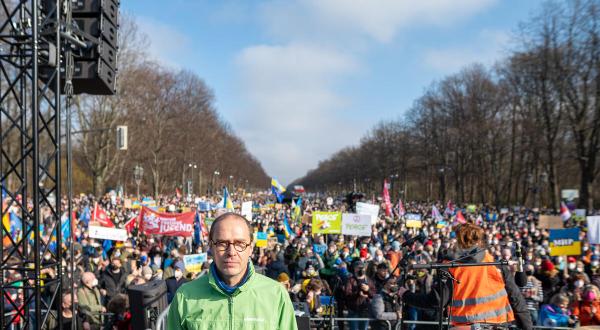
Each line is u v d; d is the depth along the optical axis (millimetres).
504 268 4047
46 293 7656
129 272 10281
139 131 44781
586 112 31969
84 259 11531
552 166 36219
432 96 56719
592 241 12516
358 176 87438
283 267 11234
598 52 30109
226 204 16328
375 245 14969
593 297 7613
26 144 6430
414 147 59594
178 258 10781
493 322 3838
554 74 32469
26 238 6293
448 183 62875
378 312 7402
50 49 5828
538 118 37125
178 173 63094
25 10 6219
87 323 7258
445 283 3902
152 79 46625
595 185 39719
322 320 7457
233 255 2553
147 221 14180
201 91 62312
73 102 40625
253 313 2561
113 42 6879
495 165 47625
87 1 6438
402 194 64938
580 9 30938
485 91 48719
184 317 2578
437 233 18125
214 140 67625
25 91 6375
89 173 59031
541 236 17750
